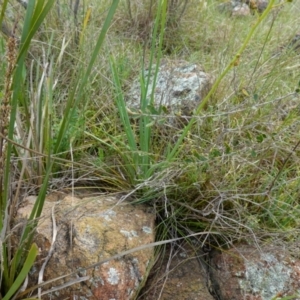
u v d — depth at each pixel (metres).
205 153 1.59
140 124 1.54
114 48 2.33
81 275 1.19
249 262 1.45
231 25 3.08
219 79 1.29
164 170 1.48
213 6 3.50
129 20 2.87
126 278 1.23
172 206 1.50
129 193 1.41
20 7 2.19
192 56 2.44
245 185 1.62
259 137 1.57
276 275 1.43
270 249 1.49
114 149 1.66
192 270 1.46
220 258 1.49
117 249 1.26
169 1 2.92
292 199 1.59
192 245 1.51
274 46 2.64
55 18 2.37
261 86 1.99
